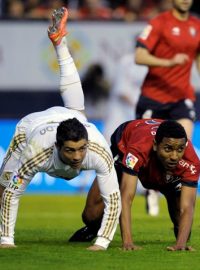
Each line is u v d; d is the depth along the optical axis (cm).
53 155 1788
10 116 4038
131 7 4384
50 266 1700
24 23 4044
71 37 4006
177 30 2920
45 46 4041
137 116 2995
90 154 1781
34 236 2258
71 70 2077
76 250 1914
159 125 1839
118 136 1981
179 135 1788
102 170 1802
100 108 4003
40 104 4062
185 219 1892
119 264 1734
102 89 3997
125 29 3988
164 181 1938
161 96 2941
